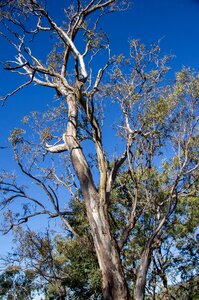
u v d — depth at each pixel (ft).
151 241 45.68
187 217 80.59
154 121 56.70
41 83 61.52
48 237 74.64
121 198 65.05
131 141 55.72
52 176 64.80
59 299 74.95
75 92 56.54
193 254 80.43
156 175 62.49
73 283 73.26
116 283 42.73
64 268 77.10
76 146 53.42
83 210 63.87
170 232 75.51
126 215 63.87
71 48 59.72
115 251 44.78
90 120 52.90
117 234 62.23
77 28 59.88
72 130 55.31
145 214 67.41
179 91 56.29
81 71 57.93
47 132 63.36
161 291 70.03
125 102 57.98
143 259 44.55
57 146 60.08
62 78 59.16
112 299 42.22
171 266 78.48
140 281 43.39
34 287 85.40
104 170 50.39
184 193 60.75
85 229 62.64
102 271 44.11
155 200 61.05
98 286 68.08
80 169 51.24
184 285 79.66
